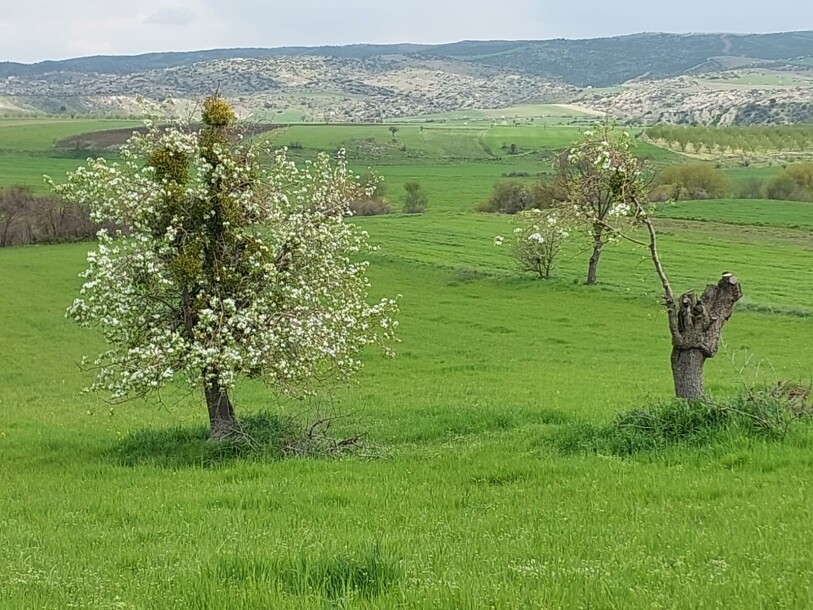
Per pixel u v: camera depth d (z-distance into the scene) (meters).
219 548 10.30
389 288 68.75
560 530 11.20
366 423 24.95
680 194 110.94
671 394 30.38
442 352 48.00
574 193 18.45
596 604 7.50
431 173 143.12
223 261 21.09
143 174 21.34
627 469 15.17
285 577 8.53
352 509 13.57
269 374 21.28
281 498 14.58
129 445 21.92
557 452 17.33
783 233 87.75
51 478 18.59
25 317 62.16
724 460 14.99
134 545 11.78
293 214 21.95
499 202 109.12
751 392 17.27
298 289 21.33
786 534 10.22
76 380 44.09
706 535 10.38
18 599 8.61
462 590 7.82
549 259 68.75
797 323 53.34
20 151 140.88
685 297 18.25
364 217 106.25
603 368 41.47
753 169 127.00
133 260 20.69
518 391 32.94
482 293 66.25
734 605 7.36
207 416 30.16
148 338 21.31
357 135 180.62
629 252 79.50
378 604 7.53
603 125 18.09
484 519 12.24
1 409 34.31
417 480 15.84
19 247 90.94
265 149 22.56
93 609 8.12
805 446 15.42
